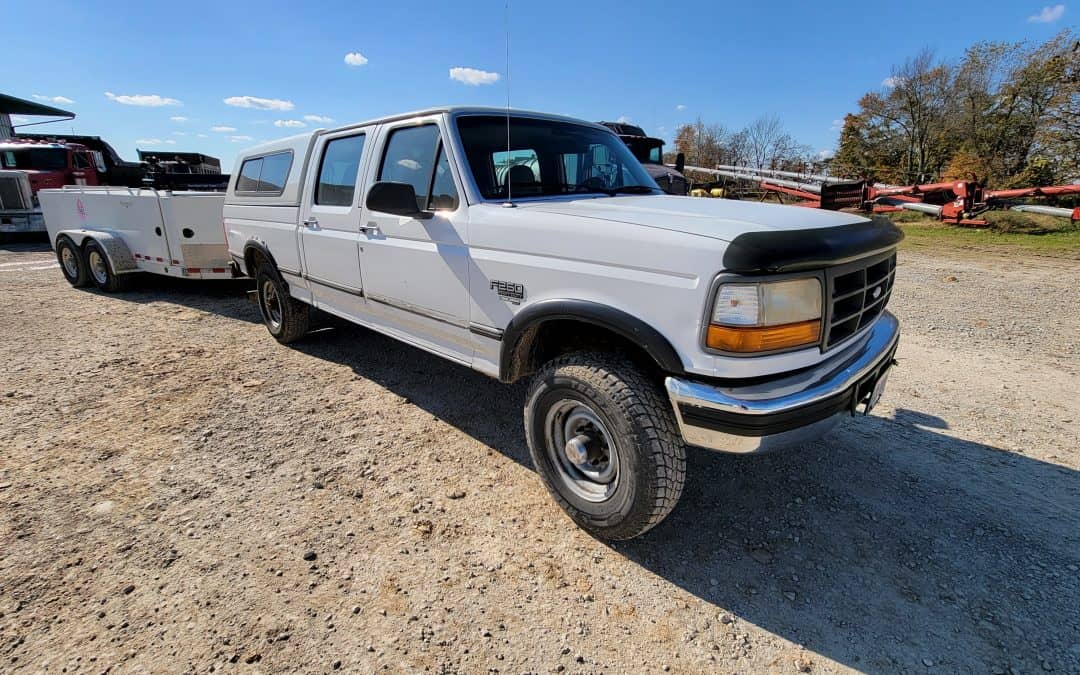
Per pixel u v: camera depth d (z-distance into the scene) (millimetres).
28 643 2018
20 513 2762
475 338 3080
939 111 29203
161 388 4383
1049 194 13664
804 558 2510
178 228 6473
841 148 35812
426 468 3238
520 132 3414
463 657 2002
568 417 2666
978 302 7121
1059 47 20875
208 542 2572
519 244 2703
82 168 13812
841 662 1993
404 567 2436
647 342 2211
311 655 1994
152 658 1969
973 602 2248
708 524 2742
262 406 4062
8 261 10711
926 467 3223
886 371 2732
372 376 4668
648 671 1959
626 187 3660
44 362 4961
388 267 3574
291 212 4605
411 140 3441
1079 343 5402
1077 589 2305
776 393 2119
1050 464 3244
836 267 2225
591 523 2564
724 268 2020
